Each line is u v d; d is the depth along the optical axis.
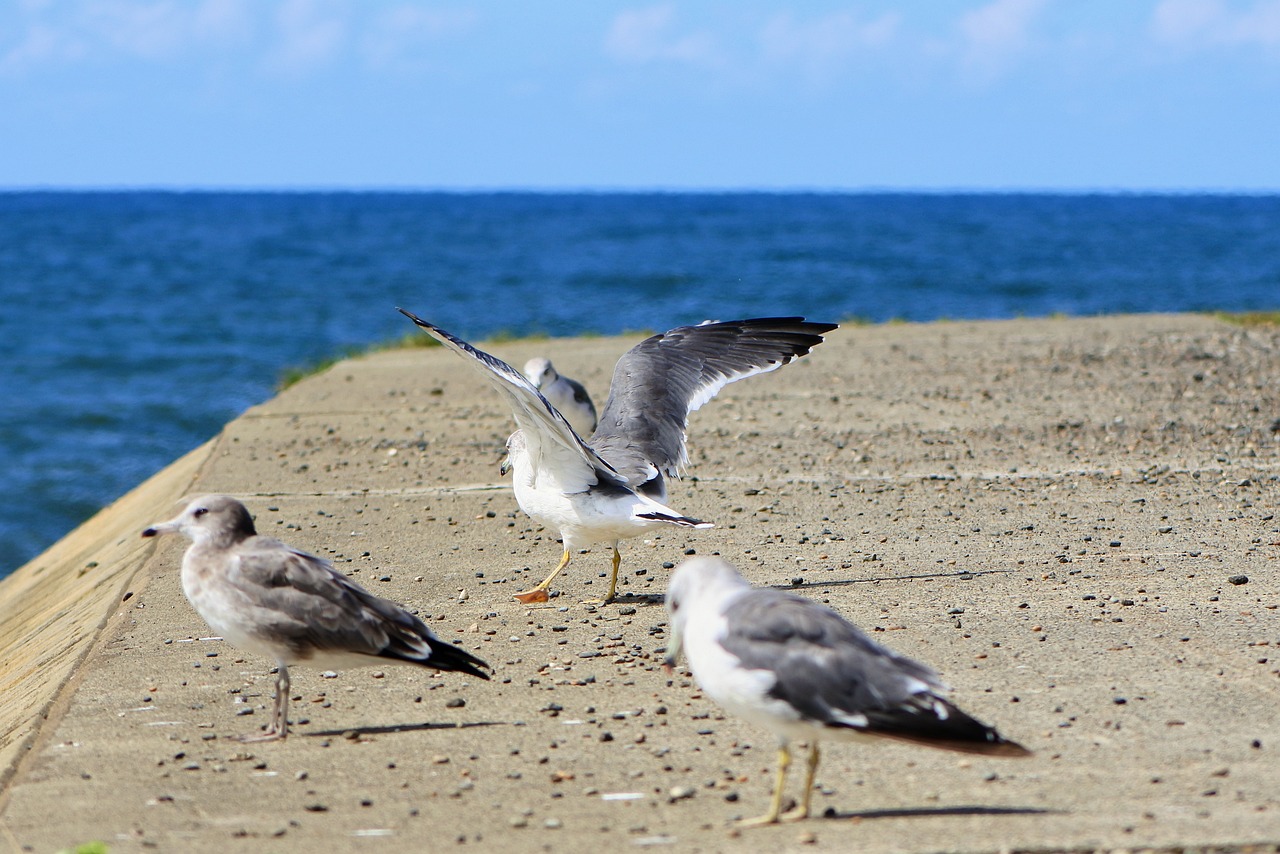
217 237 155.50
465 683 9.99
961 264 101.62
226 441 21.06
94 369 45.91
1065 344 30.14
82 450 32.91
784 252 119.75
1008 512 15.10
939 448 19.00
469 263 106.19
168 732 9.05
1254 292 73.25
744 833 6.98
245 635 8.68
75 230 173.38
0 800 7.96
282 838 7.14
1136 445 18.88
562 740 8.66
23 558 24.50
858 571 12.73
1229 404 21.95
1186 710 8.75
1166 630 10.56
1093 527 14.24
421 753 8.48
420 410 23.80
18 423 35.88
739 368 13.30
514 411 11.12
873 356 28.95
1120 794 7.34
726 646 7.05
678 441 12.70
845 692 6.79
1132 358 27.44
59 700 10.07
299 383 27.92
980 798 7.37
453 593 12.63
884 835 6.84
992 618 11.02
